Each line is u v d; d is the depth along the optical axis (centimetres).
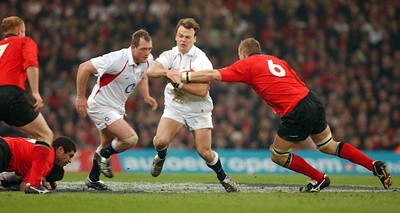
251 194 3084
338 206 2573
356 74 8125
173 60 3284
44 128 2977
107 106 3450
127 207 2528
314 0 8688
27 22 7919
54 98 7381
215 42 8050
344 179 4653
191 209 2478
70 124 7000
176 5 8244
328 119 7444
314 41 8312
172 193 3170
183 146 6838
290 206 2567
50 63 7675
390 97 7850
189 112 3288
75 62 7819
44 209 2464
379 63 8344
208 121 3297
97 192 3238
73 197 2848
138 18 8088
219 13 8250
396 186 3925
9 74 2895
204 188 3575
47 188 3238
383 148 7244
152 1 8300
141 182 4062
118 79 3419
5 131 6512
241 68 3162
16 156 3112
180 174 5525
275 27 8438
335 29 8544
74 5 8194
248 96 7538
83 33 7988
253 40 3281
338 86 7938
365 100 7800
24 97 2909
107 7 8244
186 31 3247
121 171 6075
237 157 6244
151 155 6197
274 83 3169
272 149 3284
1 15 7944
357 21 8588
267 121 7062
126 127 3431
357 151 3331
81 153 6128
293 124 3167
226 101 7394
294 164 3247
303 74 8031
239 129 7144
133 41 3388
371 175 5706
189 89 3156
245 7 8500
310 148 7044
